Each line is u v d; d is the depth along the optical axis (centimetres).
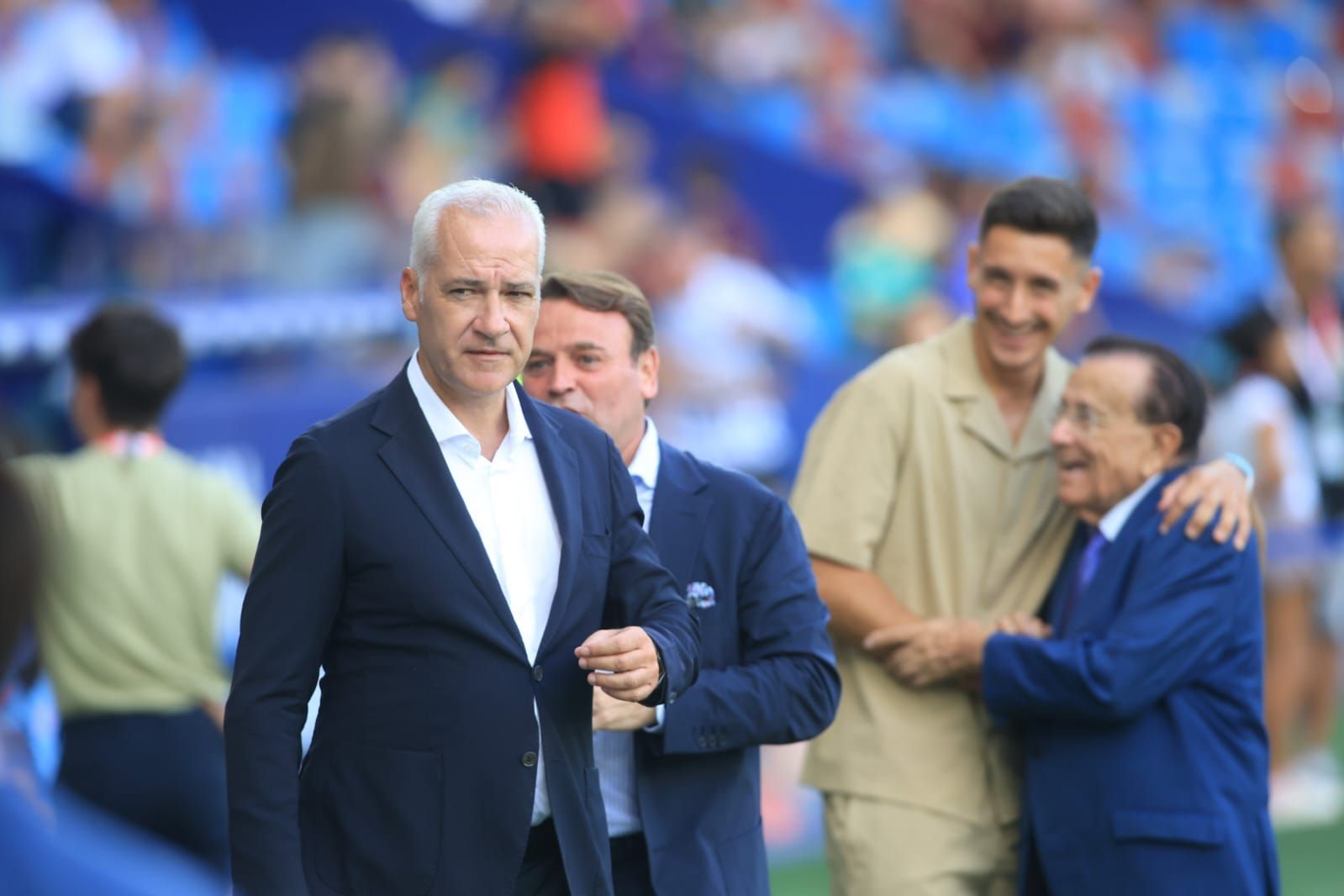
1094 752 1226
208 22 3203
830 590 1294
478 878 900
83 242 2633
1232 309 4578
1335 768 2747
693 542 1112
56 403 2269
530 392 1133
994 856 1299
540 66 3444
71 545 1414
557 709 929
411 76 3322
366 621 915
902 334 3406
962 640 1255
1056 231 1274
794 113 4234
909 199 3816
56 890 429
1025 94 4734
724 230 3731
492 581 915
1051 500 1320
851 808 1297
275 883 874
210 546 1462
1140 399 1254
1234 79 5244
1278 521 2488
